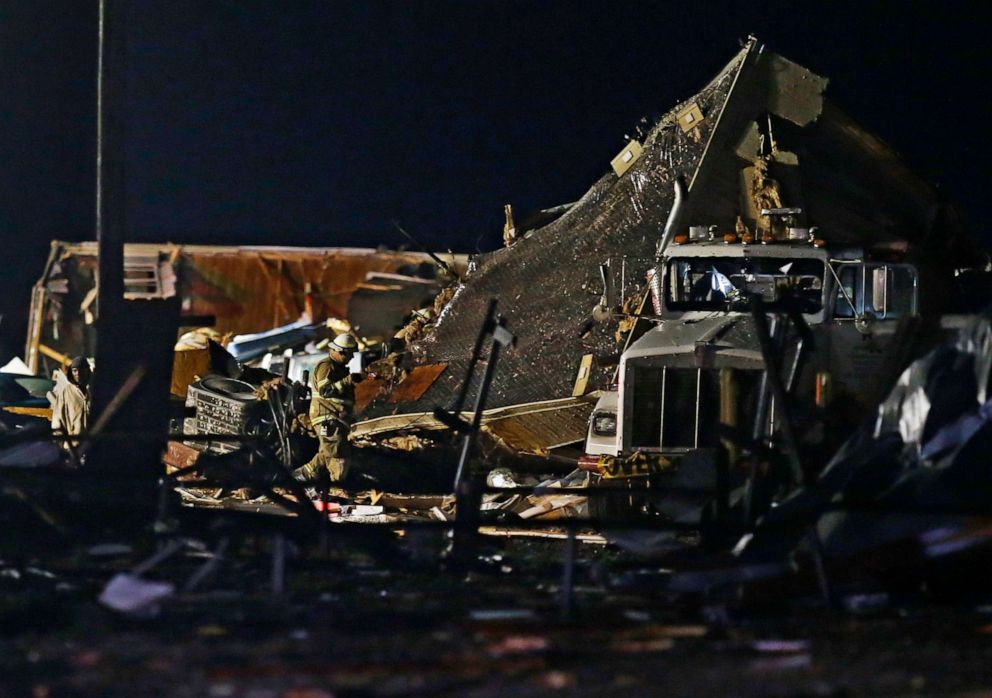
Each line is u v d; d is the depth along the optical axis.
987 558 31.39
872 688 21.72
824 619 28.92
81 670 22.88
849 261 54.81
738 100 69.00
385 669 22.97
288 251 129.12
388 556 38.66
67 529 37.88
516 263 75.81
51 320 118.19
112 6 43.59
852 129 69.44
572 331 68.88
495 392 68.50
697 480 37.34
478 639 25.95
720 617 28.98
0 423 67.00
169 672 22.69
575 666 23.59
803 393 48.62
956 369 32.81
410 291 124.69
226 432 69.06
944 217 70.88
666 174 71.00
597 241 72.06
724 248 55.94
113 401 41.56
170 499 41.38
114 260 43.12
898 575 32.09
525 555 41.78
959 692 21.44
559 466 65.06
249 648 24.83
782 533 32.59
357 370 80.44
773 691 21.45
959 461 32.03
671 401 51.19
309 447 68.44
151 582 31.67
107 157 43.28
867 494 32.41
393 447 67.56
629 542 37.72
